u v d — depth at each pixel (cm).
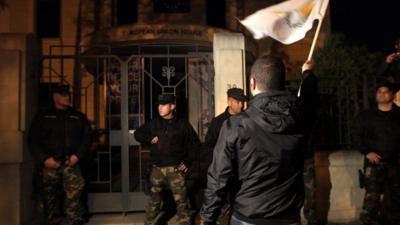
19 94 523
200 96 667
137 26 1265
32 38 564
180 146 514
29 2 1602
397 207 521
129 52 1330
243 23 320
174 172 509
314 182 538
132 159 821
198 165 561
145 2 1639
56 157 510
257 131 233
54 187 516
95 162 769
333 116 636
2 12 1594
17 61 522
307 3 312
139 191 609
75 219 514
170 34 1261
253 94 252
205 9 1656
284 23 314
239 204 241
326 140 628
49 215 514
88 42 1404
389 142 514
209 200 243
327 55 902
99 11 1625
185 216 512
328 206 582
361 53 923
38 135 513
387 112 524
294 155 237
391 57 605
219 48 569
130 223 561
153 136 519
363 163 577
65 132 515
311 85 264
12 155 510
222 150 239
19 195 511
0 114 515
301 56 1628
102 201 596
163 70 617
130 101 734
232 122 240
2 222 506
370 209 519
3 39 528
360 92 636
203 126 669
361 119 528
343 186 587
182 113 702
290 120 232
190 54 616
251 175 235
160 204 523
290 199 239
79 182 517
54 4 1648
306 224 562
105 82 642
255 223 236
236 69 568
